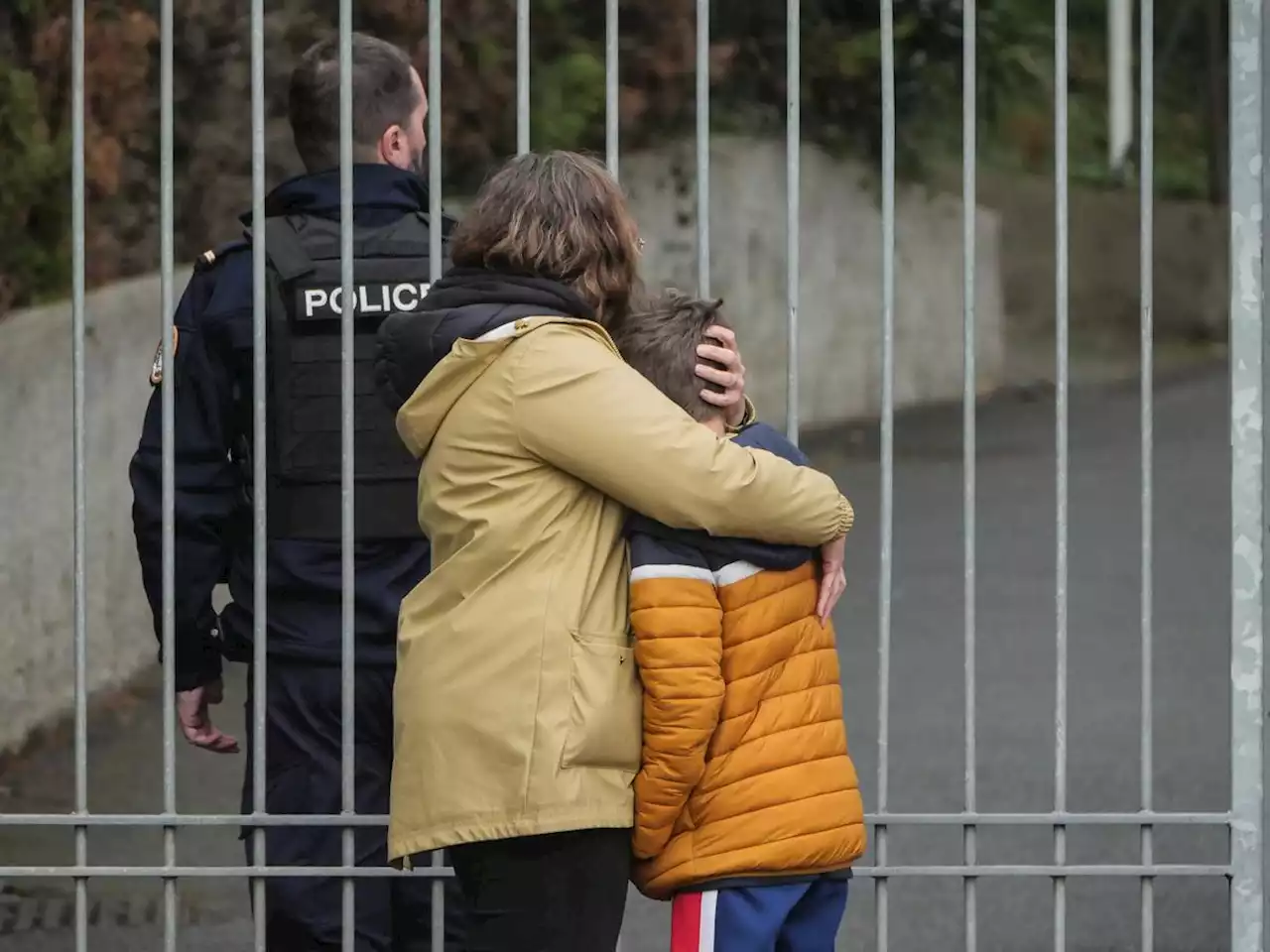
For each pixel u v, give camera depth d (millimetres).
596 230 7047
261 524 8219
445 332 6883
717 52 28156
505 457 6758
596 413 6648
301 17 22844
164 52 8188
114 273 19172
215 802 13812
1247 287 8352
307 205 8578
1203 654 17688
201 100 22234
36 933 11398
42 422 15453
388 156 8727
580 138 27438
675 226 28469
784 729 6828
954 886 11977
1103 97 43625
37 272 17844
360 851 8648
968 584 8312
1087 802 13344
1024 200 40250
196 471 8445
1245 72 8320
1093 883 11914
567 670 6660
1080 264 39625
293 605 8531
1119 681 16750
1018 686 16641
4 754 14625
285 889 8594
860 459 28125
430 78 8312
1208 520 23859
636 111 27766
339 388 8422
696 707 6625
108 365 16875
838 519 6906
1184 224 41250
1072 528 23453
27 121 17641
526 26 8320
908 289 32000
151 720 15961
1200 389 33656
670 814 6727
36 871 8289
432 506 6941
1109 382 34219
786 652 6863
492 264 7027
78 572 8359
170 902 8328
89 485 16312
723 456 6676
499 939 6801
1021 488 25938
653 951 11070
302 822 8250
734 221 29016
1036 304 38125
